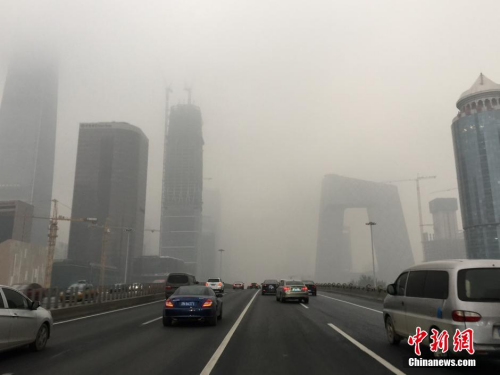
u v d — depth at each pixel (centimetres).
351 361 809
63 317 1659
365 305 2414
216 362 801
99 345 998
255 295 3916
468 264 730
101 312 1975
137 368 746
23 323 859
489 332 669
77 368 745
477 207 16738
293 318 1648
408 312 865
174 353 892
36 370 729
